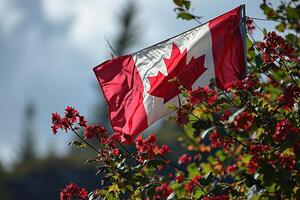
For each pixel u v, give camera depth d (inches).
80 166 4099.4
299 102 705.6
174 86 733.3
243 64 732.7
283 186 659.4
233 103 706.8
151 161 733.9
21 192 4121.6
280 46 708.0
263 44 713.0
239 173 761.6
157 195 744.3
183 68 738.8
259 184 676.7
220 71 733.9
